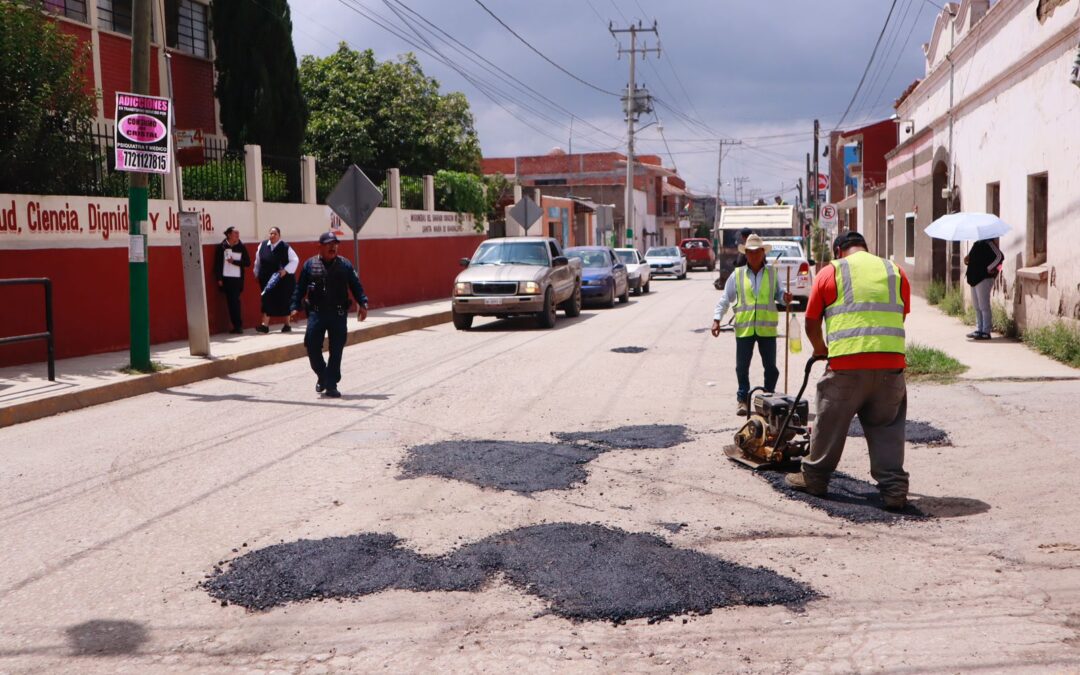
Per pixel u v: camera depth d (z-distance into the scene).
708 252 52.69
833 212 36.25
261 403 10.11
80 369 11.68
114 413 9.70
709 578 4.65
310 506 6.07
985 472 6.61
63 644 4.06
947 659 3.75
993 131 15.92
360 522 5.69
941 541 5.24
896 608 4.29
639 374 11.72
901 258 25.84
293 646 3.99
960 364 11.24
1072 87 11.72
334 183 21.30
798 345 8.60
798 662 3.76
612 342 15.45
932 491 6.22
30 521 5.87
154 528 5.66
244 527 5.65
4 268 12.09
